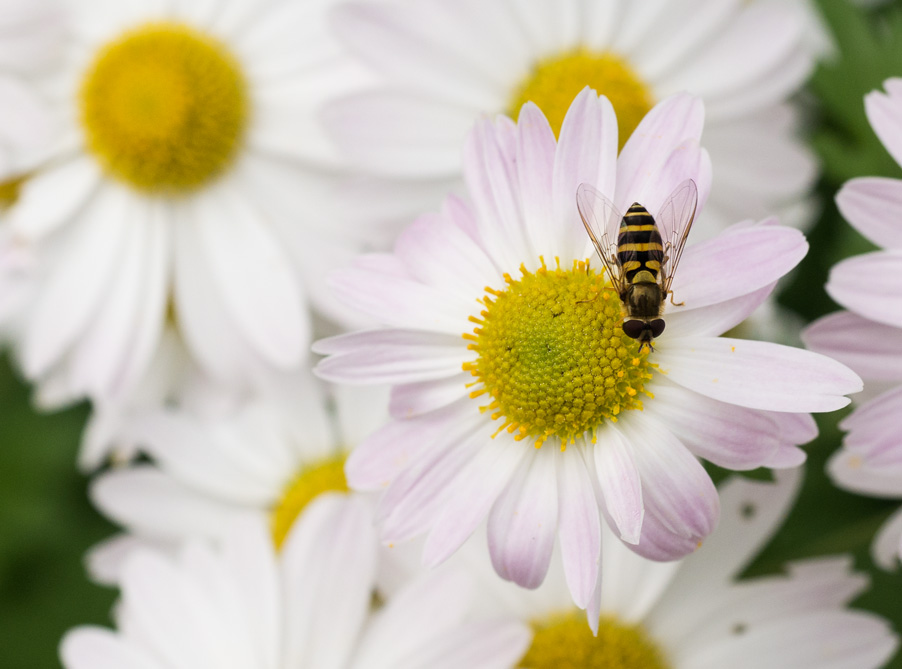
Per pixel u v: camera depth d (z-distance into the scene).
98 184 0.24
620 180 0.18
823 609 0.20
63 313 0.24
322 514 0.21
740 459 0.17
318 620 0.20
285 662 0.20
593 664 0.20
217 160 0.24
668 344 0.18
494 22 0.22
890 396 0.18
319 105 0.23
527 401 0.18
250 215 0.24
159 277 0.24
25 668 0.26
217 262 0.24
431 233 0.19
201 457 0.24
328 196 0.24
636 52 0.22
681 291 0.18
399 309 0.18
